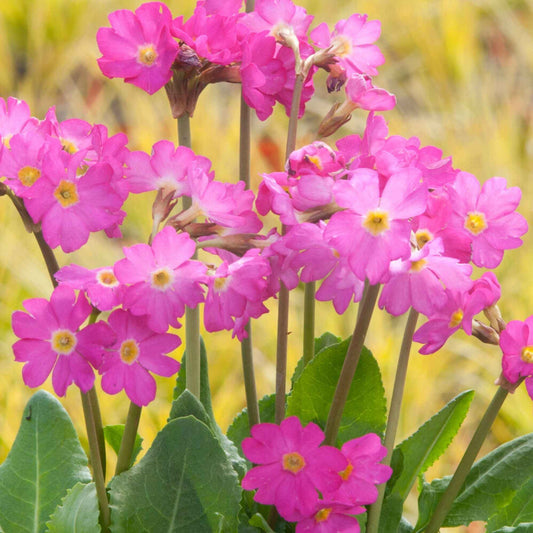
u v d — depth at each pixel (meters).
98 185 1.06
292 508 1.07
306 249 1.06
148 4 1.07
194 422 1.08
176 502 1.08
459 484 1.11
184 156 1.07
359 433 1.12
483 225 1.07
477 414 1.75
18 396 1.61
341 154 1.07
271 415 1.17
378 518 1.11
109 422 1.61
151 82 1.07
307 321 1.14
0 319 1.86
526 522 1.12
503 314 1.93
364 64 1.10
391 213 1.04
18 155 1.06
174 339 1.06
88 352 1.06
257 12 1.10
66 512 1.08
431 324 1.07
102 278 1.06
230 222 1.07
